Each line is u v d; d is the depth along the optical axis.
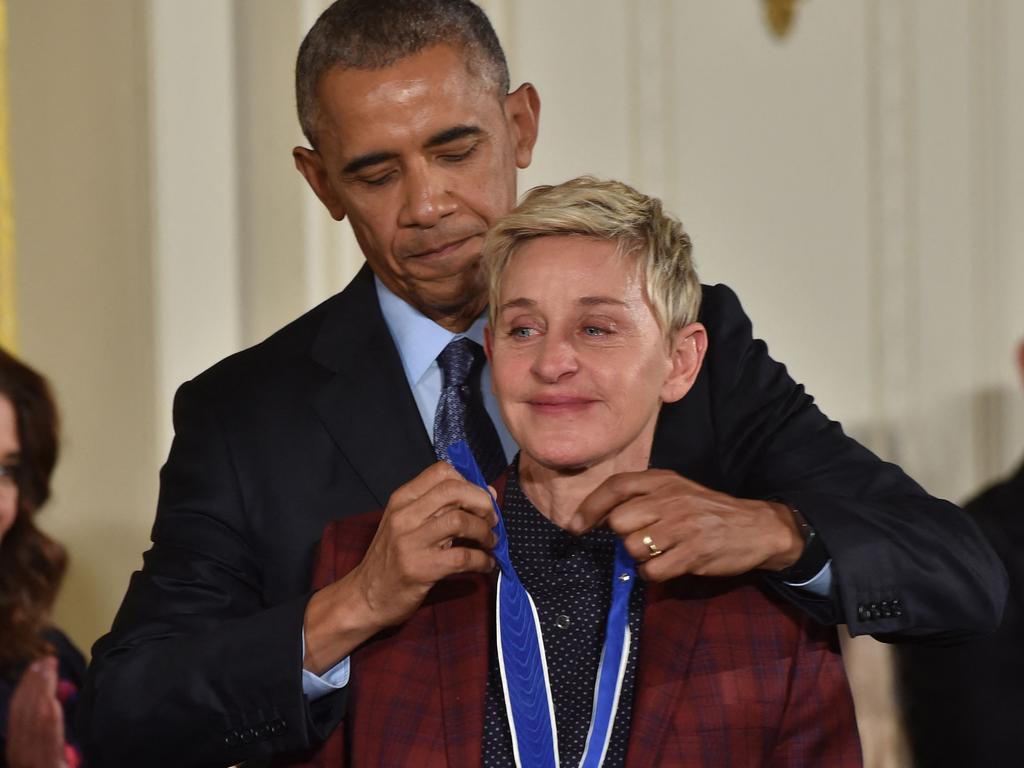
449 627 4.53
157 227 9.68
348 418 5.43
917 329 12.22
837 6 12.04
